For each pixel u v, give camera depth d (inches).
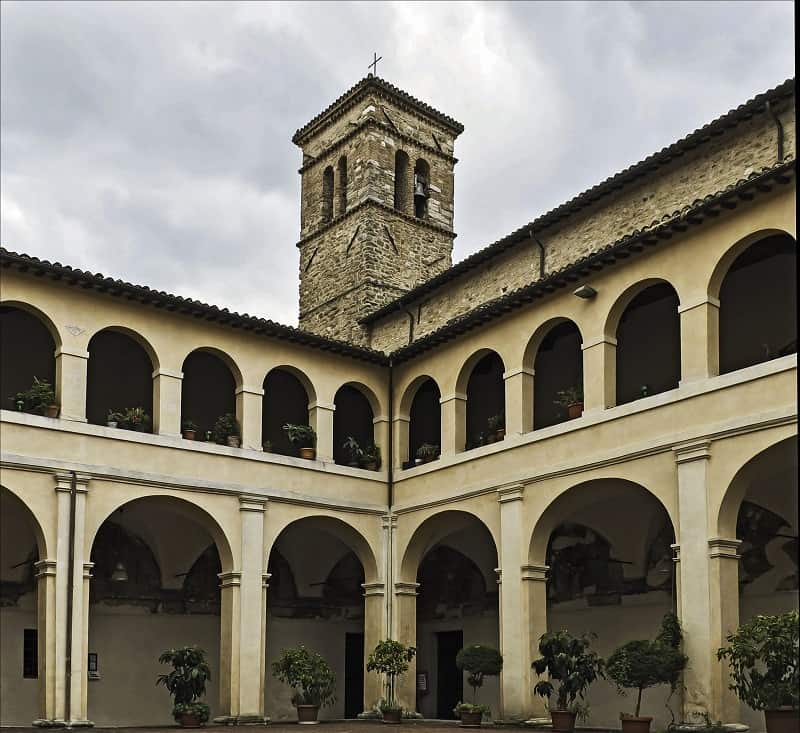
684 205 921.5
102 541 1048.2
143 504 959.0
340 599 1196.5
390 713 985.5
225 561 966.4
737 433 751.7
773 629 670.5
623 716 768.9
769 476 837.2
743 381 754.8
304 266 1454.2
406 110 1448.1
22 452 857.5
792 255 855.7
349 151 1428.4
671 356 965.2
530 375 952.9
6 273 872.9
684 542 772.6
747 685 686.5
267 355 1027.3
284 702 1135.0
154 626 1065.5
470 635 1128.2
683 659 749.9
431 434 1180.5
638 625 963.3
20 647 975.0
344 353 1072.2
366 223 1357.0
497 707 1075.9
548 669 852.0
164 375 952.9
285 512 1003.9
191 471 951.6
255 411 1007.6
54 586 852.6
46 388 885.8
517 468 933.2
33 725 850.1
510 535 928.3
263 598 972.6
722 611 741.3
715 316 792.3
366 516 1059.3
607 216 995.3
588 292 872.3
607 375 866.1
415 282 1385.3
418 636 1180.5
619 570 989.2
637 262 848.9
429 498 1026.7
